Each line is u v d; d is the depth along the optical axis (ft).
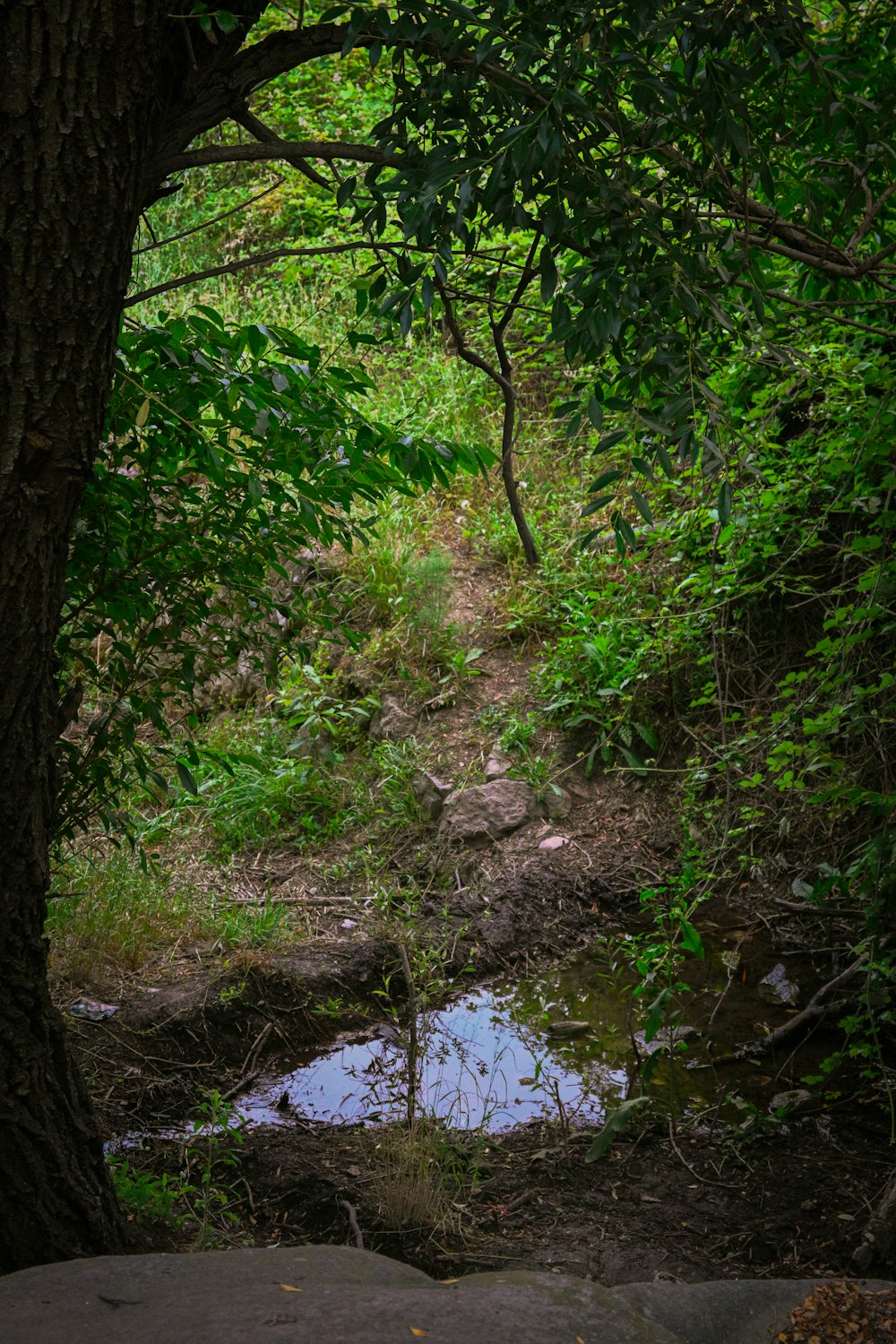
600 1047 14.74
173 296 28.84
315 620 12.43
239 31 8.30
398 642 21.57
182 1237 10.76
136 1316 6.26
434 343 26.86
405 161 8.52
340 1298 6.42
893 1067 13.61
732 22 7.69
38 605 8.04
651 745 19.33
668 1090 13.71
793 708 15.87
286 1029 15.10
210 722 21.62
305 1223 11.48
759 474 8.30
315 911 17.63
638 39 8.11
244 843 19.39
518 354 26.17
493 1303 6.46
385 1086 14.07
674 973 15.90
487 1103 13.65
